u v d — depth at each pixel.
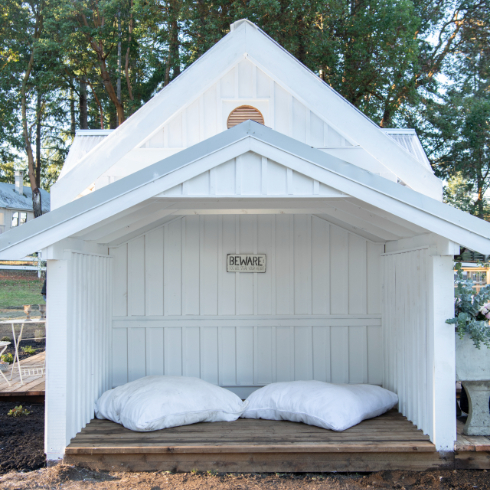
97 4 20.09
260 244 5.88
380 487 3.84
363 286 5.87
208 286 5.86
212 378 5.81
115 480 3.94
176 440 4.22
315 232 5.89
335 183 3.84
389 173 5.48
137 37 22.48
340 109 5.49
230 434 4.38
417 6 20.98
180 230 5.87
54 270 4.17
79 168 5.40
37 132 28.11
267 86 5.63
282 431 4.46
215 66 5.60
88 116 28.91
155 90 24.36
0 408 6.04
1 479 3.94
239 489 3.79
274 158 3.85
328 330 5.84
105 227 4.62
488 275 6.88
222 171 3.89
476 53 21.48
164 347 5.82
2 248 3.83
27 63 25.05
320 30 17.34
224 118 5.64
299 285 5.86
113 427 4.59
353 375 5.82
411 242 4.80
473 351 4.29
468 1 21.22
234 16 16.62
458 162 19.89
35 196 25.36
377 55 17.94
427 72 21.19
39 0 25.06
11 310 16.30
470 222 3.82
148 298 5.83
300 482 3.94
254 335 5.83
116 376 5.77
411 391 4.76
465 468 4.13
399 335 5.11
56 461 4.13
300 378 5.81
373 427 4.57
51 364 4.15
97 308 5.13
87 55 21.55
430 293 4.24
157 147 5.61
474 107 19.20
